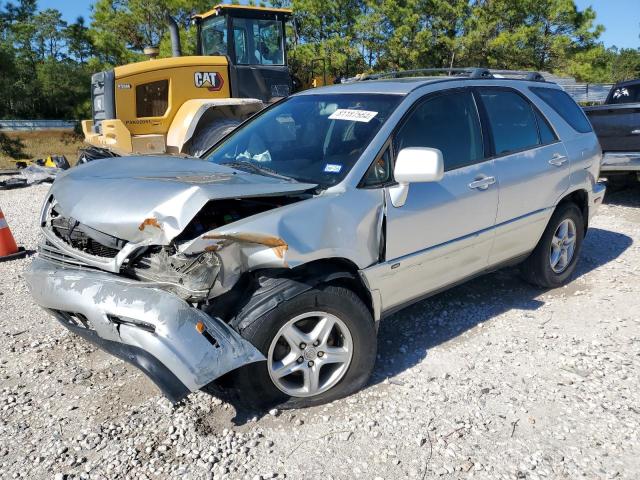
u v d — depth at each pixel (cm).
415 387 348
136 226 289
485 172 407
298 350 315
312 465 280
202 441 298
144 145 941
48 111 3212
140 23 2794
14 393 349
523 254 461
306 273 311
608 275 543
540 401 331
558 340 408
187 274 279
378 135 358
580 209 520
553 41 2548
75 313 303
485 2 2531
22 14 3688
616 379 354
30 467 281
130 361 277
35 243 715
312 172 356
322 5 2508
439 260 381
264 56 1069
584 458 282
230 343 279
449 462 281
